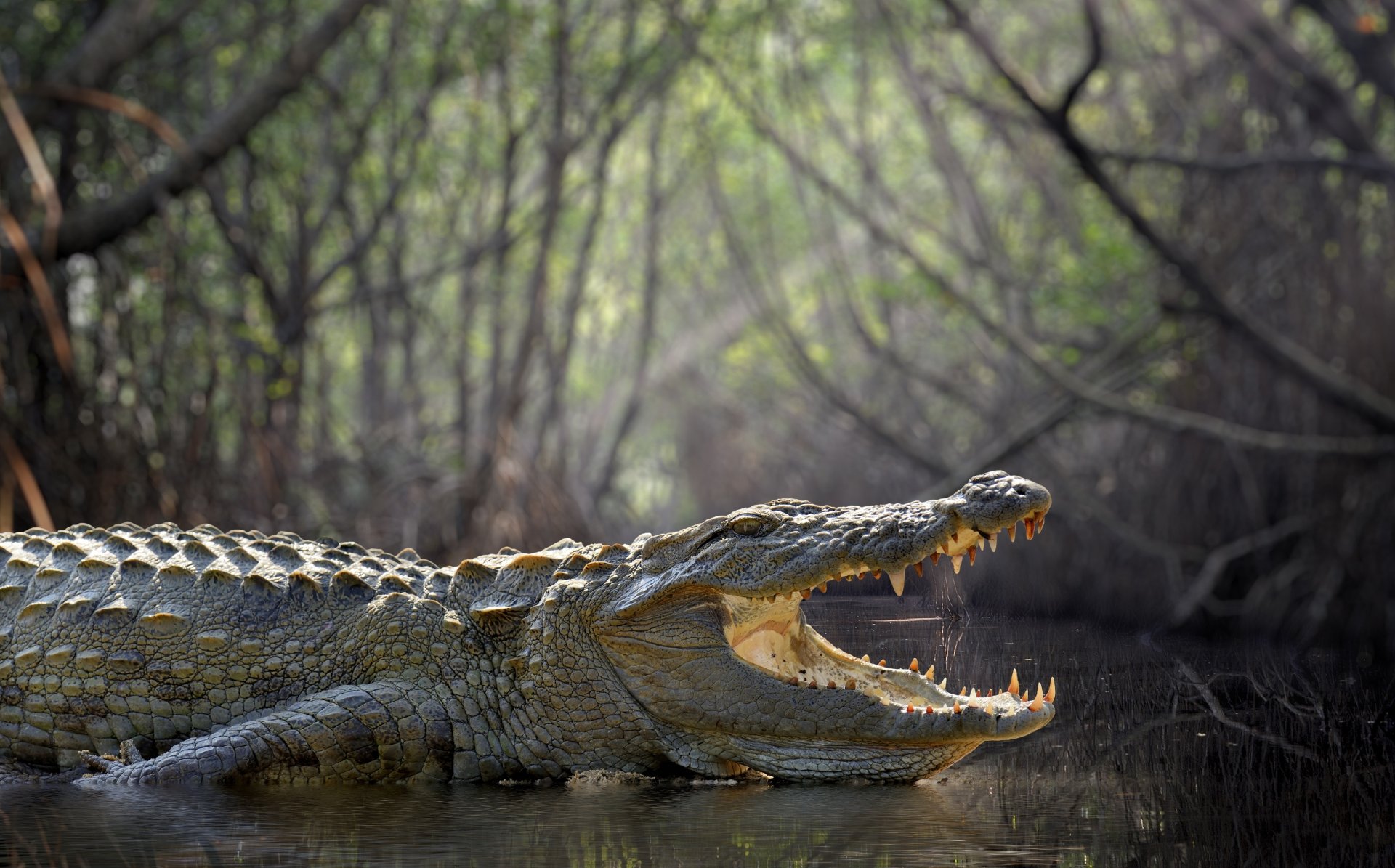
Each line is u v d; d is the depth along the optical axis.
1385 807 3.87
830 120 21.86
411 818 3.98
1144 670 6.52
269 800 4.31
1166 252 13.45
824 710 4.50
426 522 16.59
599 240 27.52
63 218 11.94
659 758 4.88
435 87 17.41
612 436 34.62
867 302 25.17
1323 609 13.84
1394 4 13.37
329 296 20.95
